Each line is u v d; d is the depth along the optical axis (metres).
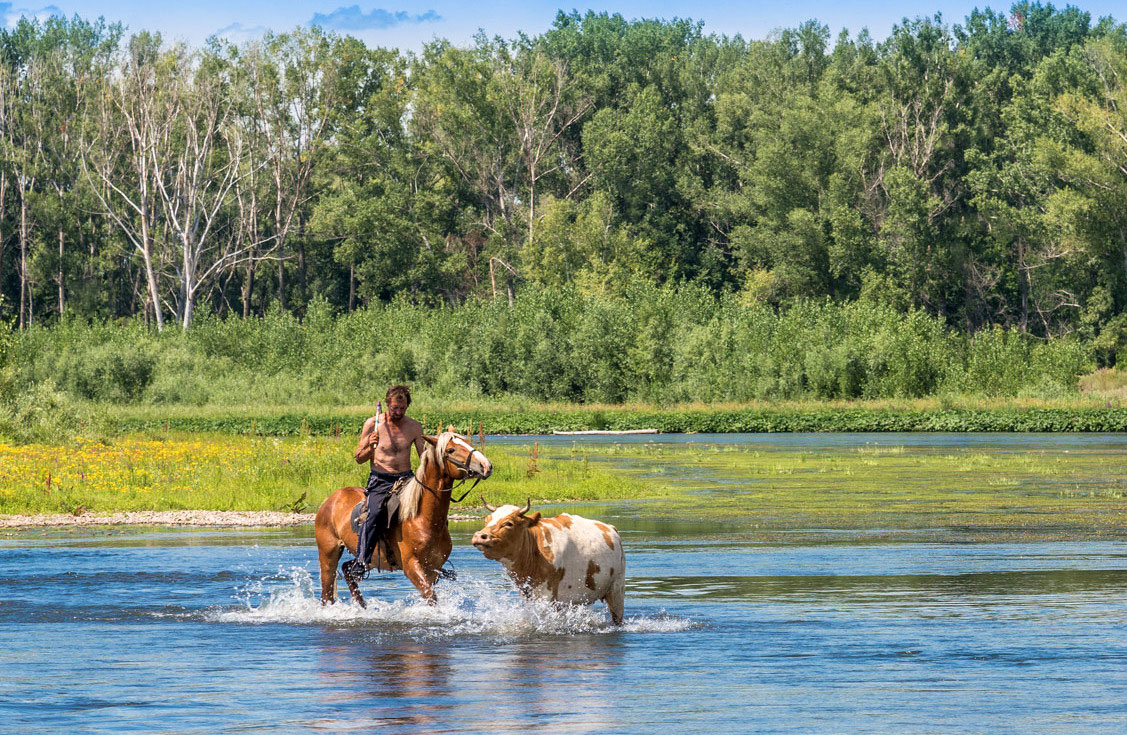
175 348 77.00
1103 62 91.00
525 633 11.00
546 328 74.25
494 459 32.44
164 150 95.50
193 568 15.47
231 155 93.50
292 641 10.64
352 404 69.94
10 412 39.56
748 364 69.56
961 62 95.69
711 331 71.88
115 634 10.99
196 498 24.22
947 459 38.59
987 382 69.38
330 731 7.50
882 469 34.47
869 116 95.38
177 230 91.56
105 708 8.12
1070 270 89.50
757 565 15.68
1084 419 58.62
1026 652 10.01
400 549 11.95
